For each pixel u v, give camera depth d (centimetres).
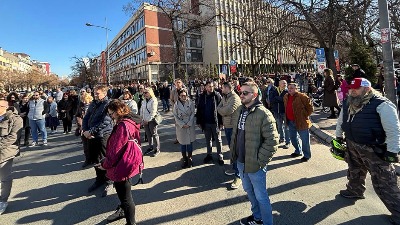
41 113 905
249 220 342
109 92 1759
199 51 5372
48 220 389
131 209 346
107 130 497
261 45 2273
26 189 512
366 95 331
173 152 713
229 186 468
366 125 331
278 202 396
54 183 537
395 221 322
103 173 491
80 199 455
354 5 1517
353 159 380
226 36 5362
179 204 412
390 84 550
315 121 985
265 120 303
